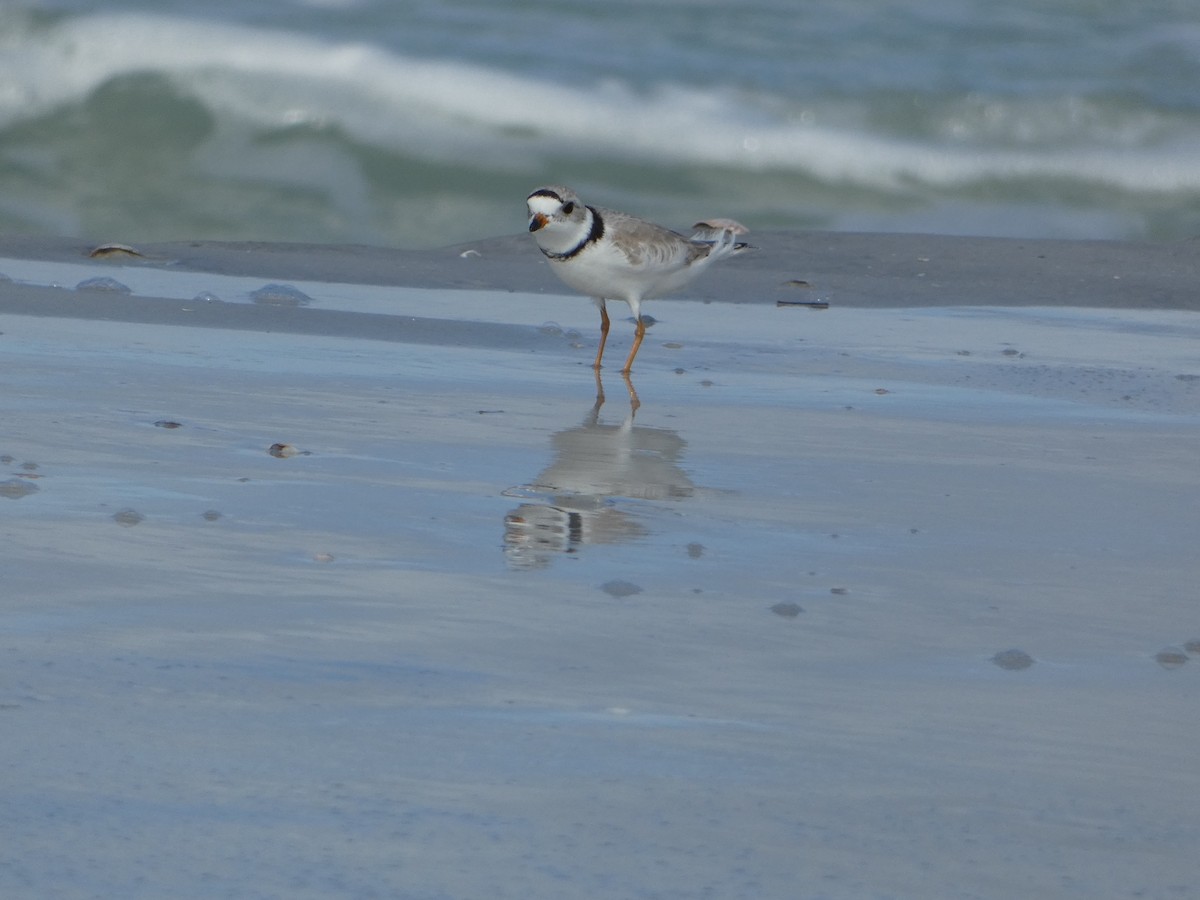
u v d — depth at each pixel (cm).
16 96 3159
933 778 462
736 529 769
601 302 1310
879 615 631
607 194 2995
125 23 3291
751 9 3919
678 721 500
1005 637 609
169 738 463
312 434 954
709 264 1347
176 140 3086
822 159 3173
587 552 709
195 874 379
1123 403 1218
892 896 385
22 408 973
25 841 391
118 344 1246
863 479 905
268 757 453
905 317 1697
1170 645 605
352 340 1356
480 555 695
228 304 1492
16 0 3319
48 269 1670
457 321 1502
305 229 2855
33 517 716
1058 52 3784
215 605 599
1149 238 2983
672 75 3400
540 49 3450
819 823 427
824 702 525
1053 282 1986
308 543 699
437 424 1012
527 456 925
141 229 2836
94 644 546
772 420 1091
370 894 373
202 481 812
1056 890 392
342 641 564
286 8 3475
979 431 1078
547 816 422
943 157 3216
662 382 1245
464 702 507
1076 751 488
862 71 3550
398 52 3312
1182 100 3500
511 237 2188
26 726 466
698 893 382
